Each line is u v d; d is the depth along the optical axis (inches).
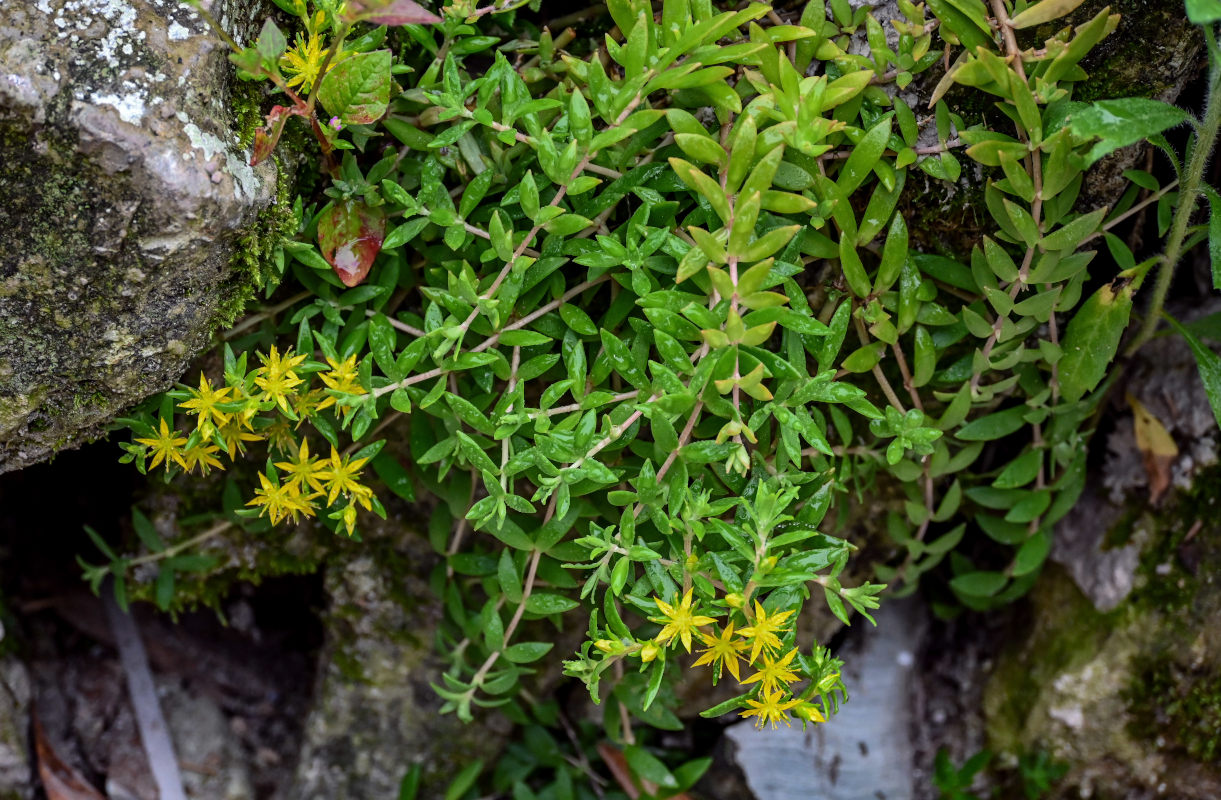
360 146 24.6
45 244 23.1
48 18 23.0
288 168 24.7
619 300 25.1
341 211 24.8
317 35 23.6
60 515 30.1
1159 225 25.2
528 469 24.7
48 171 22.9
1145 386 28.1
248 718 31.5
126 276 23.4
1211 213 24.3
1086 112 23.0
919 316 25.2
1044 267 24.7
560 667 28.9
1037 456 26.5
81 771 30.1
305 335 25.0
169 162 23.0
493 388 26.3
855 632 30.0
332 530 28.2
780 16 25.7
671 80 23.7
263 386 24.0
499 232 24.0
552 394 24.2
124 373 24.0
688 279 24.7
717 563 23.7
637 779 28.8
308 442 27.2
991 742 29.5
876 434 25.3
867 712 29.7
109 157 22.9
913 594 30.2
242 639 31.3
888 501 27.7
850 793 29.5
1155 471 28.0
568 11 26.8
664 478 24.5
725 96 24.0
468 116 24.1
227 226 23.5
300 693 31.6
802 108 23.7
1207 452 27.6
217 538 28.2
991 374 26.2
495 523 25.1
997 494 26.9
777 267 24.5
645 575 25.2
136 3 23.2
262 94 24.4
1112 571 28.3
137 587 28.6
